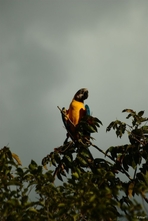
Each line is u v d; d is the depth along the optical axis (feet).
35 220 36.91
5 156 42.37
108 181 41.45
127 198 41.78
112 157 45.70
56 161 46.34
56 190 38.14
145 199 39.45
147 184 43.83
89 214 35.63
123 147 45.60
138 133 45.83
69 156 46.21
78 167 45.96
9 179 39.78
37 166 39.52
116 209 36.40
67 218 37.40
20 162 43.34
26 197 37.01
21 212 36.50
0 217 36.99
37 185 38.55
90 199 34.76
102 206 34.19
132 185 42.34
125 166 45.19
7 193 37.47
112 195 38.22
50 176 38.63
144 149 45.21
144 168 45.14
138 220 34.53
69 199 36.40
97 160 45.27
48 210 37.63
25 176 38.86
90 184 37.24
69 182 38.14
